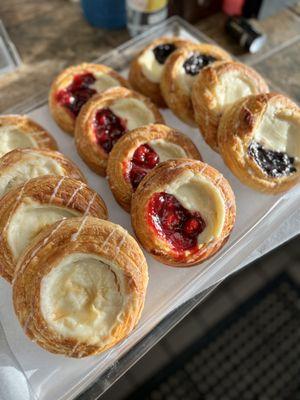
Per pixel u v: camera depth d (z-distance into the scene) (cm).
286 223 49
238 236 47
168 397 69
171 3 67
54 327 38
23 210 42
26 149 47
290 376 70
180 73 53
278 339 73
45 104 56
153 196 44
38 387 41
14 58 64
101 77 55
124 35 68
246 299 75
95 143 50
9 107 61
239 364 71
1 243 42
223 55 56
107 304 40
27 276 39
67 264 40
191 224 44
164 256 43
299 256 78
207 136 51
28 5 70
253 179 47
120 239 40
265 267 77
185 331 72
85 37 68
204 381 70
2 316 43
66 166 47
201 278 45
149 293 45
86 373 41
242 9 69
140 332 43
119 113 52
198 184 45
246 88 52
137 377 69
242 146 47
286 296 75
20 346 42
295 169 48
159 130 49
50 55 66
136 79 56
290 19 70
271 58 66
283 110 49
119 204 48
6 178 46
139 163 48
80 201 43
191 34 61
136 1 62
